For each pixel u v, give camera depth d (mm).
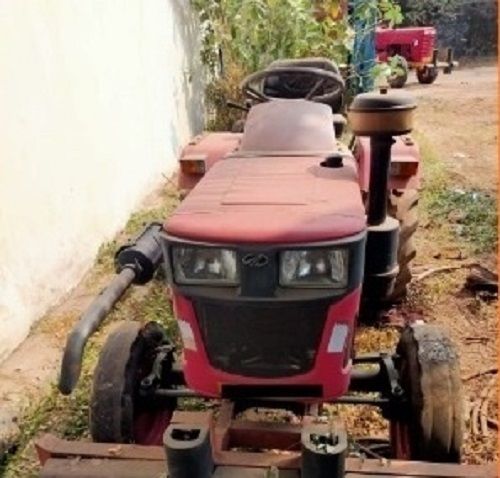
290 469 1867
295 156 2662
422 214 5484
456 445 2137
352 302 2016
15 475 2732
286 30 7992
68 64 4473
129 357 2369
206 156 3625
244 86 3787
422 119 9922
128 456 1987
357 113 2660
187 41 7688
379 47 14836
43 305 4008
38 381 3344
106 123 5188
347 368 2113
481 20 19172
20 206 3785
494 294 4098
